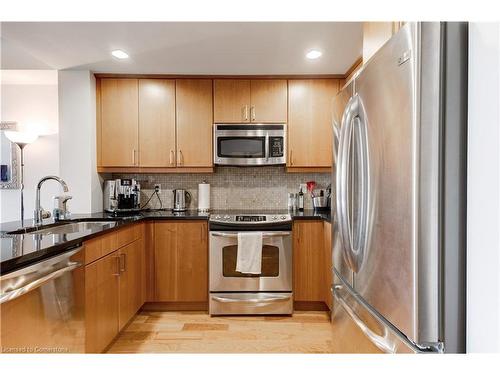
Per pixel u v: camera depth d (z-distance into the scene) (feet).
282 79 10.34
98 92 10.14
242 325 8.58
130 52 8.43
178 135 10.28
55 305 4.85
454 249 2.60
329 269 8.75
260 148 10.28
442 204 2.61
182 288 9.45
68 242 5.00
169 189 11.30
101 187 10.48
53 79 10.60
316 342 7.64
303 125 10.36
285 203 11.37
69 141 9.71
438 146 2.62
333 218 5.14
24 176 11.18
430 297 2.62
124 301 7.77
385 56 3.16
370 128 3.50
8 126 11.09
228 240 9.16
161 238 9.44
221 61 9.10
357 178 3.89
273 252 9.22
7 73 9.93
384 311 3.20
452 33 2.61
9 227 6.65
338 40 7.77
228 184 11.40
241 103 10.32
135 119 10.21
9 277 3.79
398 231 2.92
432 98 2.62
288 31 7.30
